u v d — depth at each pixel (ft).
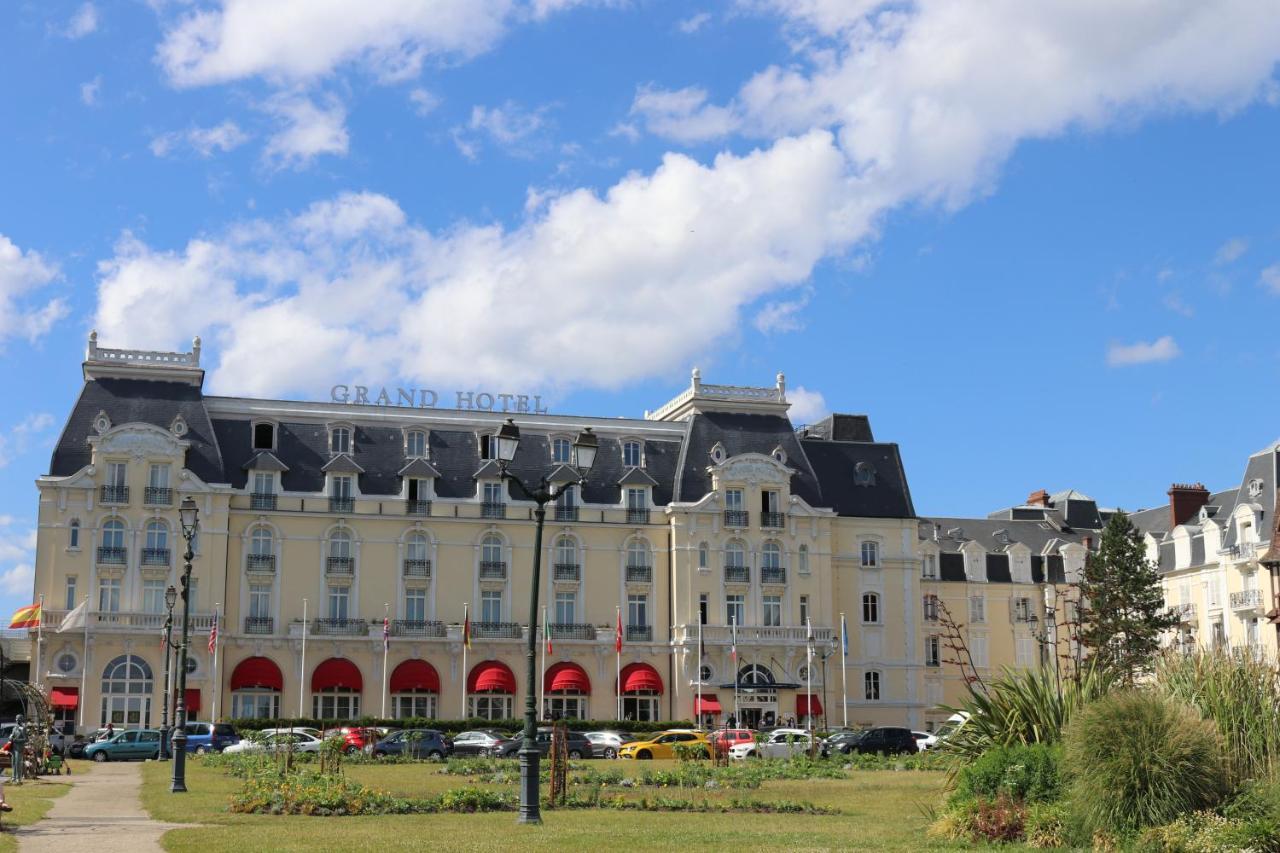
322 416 303.27
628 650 304.91
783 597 314.96
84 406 287.07
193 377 294.66
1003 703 106.52
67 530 277.85
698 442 319.47
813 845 90.94
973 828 91.97
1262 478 303.27
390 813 119.14
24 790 143.54
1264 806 79.36
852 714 319.68
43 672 271.49
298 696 286.25
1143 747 82.07
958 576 350.64
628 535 311.47
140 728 253.85
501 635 298.56
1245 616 299.38
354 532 296.30
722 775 169.17
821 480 331.36
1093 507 386.52
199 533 283.59
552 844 90.89
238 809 118.11
